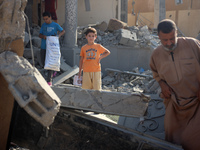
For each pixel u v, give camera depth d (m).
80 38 10.62
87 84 4.68
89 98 2.93
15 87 2.18
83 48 4.73
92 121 2.84
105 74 10.53
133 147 2.73
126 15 15.66
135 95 2.82
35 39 9.30
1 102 2.52
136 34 11.44
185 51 3.01
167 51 3.08
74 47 9.86
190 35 23.61
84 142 2.89
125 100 2.85
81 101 2.94
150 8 27.66
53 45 5.72
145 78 9.19
